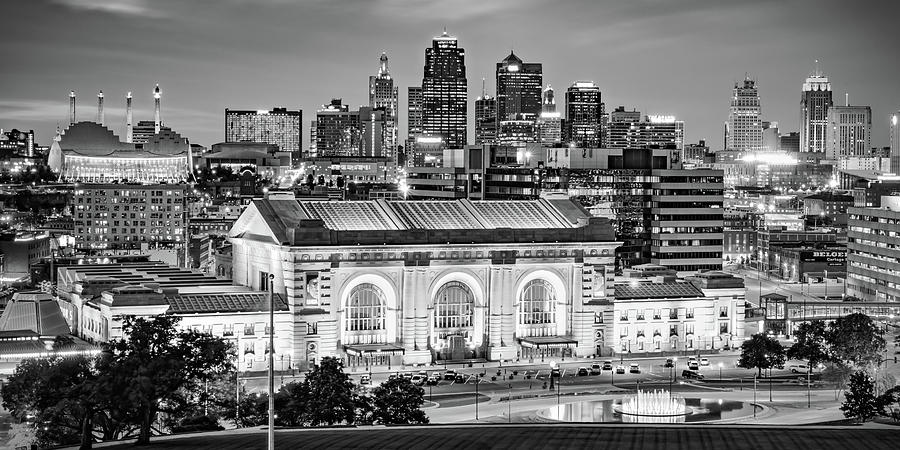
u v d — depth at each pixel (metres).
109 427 166.88
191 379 177.00
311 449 142.62
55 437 167.62
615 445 146.62
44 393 166.12
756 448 145.00
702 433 157.75
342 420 186.25
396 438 151.75
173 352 171.88
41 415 159.38
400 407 190.62
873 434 157.62
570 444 146.88
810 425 173.25
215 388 192.88
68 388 161.25
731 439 152.00
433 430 162.00
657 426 165.62
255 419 186.00
